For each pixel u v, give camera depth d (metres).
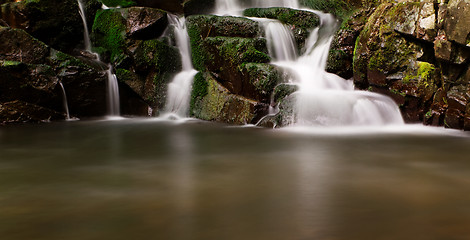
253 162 6.93
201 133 9.88
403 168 6.48
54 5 12.73
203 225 4.25
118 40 13.04
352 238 3.94
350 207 4.73
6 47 11.45
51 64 11.95
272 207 4.75
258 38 12.08
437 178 5.92
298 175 6.09
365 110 10.70
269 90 11.04
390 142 8.59
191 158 7.25
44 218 4.44
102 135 9.68
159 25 13.09
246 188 5.47
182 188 5.48
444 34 9.96
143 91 12.89
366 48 11.47
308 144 8.42
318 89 11.42
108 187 5.55
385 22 11.09
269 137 9.25
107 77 12.62
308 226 4.21
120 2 14.83
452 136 9.25
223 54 11.98
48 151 7.91
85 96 12.36
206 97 12.23
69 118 12.30
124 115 13.15
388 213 4.55
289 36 13.00
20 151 7.92
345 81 12.11
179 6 14.91
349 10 13.34
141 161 7.04
